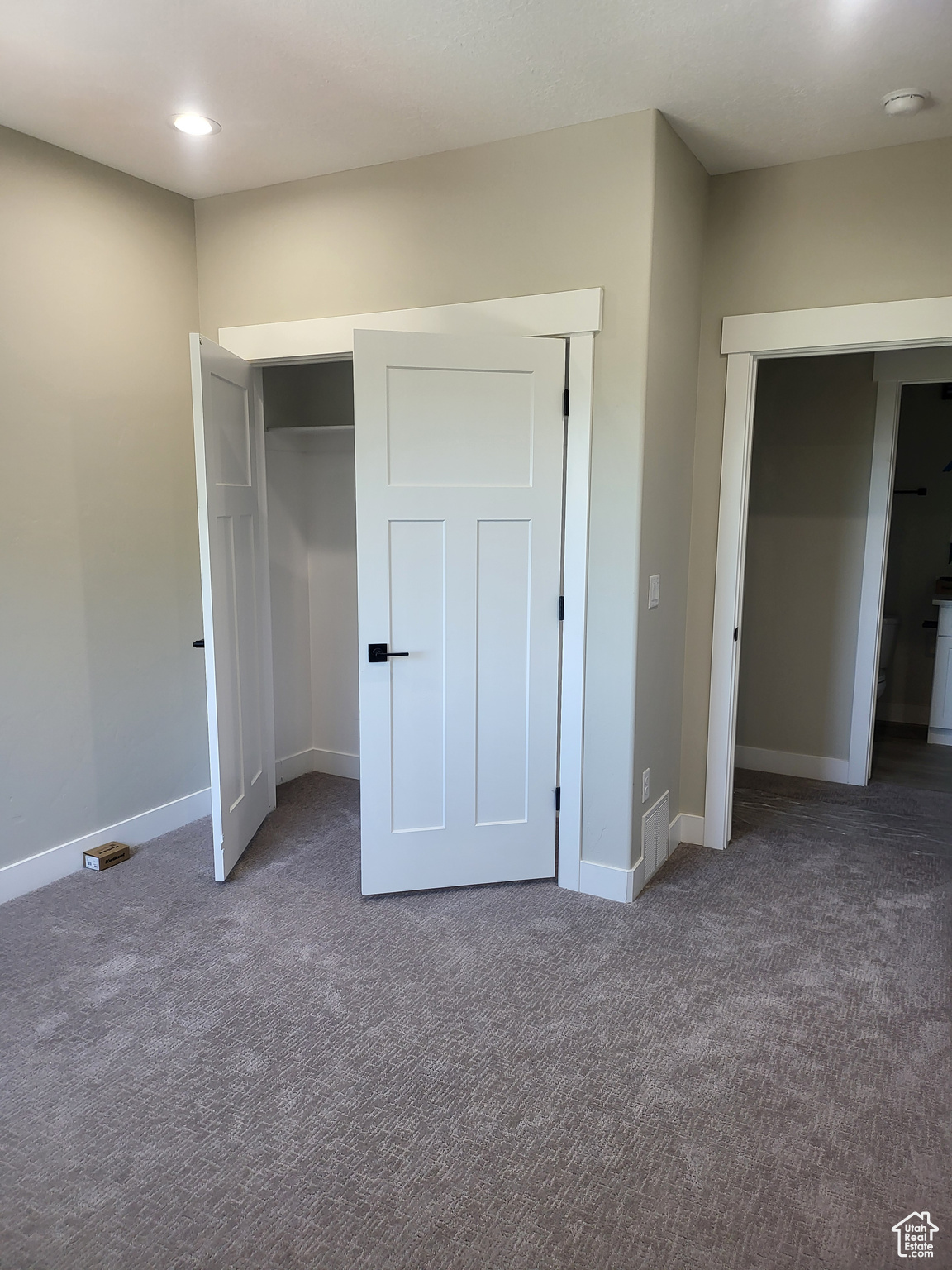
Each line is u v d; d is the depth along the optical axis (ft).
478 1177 5.67
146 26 6.91
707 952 8.55
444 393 9.06
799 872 10.48
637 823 9.73
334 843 11.25
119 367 10.51
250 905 9.52
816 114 8.47
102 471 10.41
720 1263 5.03
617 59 7.39
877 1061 6.89
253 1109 6.31
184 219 11.18
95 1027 7.29
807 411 13.70
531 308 9.17
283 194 10.56
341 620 13.55
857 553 13.56
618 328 8.82
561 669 9.73
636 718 9.46
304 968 8.22
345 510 13.20
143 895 9.73
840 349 9.85
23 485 9.48
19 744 9.65
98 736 10.61
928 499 17.90
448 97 8.16
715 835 11.24
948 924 9.16
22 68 7.65
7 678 9.45
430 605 9.36
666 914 9.37
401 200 9.79
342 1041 7.12
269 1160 5.82
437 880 9.89
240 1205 5.44
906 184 9.23
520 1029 7.30
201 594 12.01
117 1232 5.24
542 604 9.59
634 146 8.49
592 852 9.79
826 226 9.66
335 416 12.98
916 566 18.19
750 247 10.08
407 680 9.44
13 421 9.33
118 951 8.53
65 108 8.50
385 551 9.18
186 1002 7.66
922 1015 7.51
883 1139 6.03
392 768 9.56
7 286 9.15
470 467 9.23
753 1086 6.58
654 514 9.44
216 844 9.94
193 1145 5.96
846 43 7.09
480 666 9.59
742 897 9.80
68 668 10.15
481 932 8.95
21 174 9.17
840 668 13.93
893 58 7.34
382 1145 5.96
